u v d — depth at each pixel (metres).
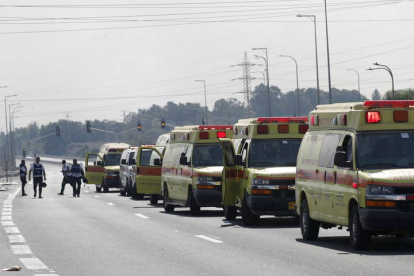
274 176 42.56
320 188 34.00
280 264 26.58
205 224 45.03
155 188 67.94
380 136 31.38
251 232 39.44
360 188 29.95
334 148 33.12
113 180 98.19
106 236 38.06
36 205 68.62
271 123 45.53
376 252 29.64
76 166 86.50
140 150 68.44
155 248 32.38
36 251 31.83
